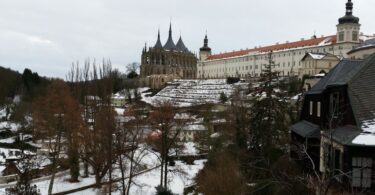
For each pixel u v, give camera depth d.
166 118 54.06
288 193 23.41
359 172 22.39
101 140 49.34
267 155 34.69
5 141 91.81
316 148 28.52
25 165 47.72
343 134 23.44
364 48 98.00
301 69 128.00
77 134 53.38
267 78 42.62
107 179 54.38
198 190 44.78
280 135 39.97
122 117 74.00
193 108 93.25
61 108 54.47
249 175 33.38
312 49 151.88
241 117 50.69
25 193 37.62
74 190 51.03
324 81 31.61
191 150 74.25
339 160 23.80
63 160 59.56
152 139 60.38
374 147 21.78
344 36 138.00
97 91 81.12
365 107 24.22
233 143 50.25
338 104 26.08
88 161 51.31
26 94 134.12
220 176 35.72
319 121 30.00
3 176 50.81
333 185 23.61
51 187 46.72
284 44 172.00
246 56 189.12
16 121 99.44
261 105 41.00
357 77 25.36
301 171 28.66
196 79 198.50
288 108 44.69
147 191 51.00
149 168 63.72
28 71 160.00
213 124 73.44
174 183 55.56
